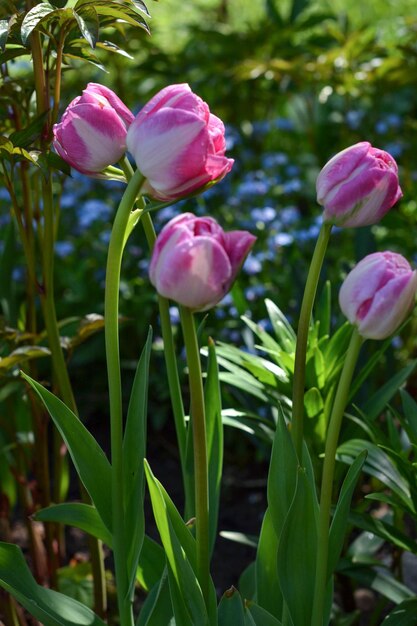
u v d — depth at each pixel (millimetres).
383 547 1566
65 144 964
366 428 1229
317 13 2602
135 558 1026
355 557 1309
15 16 1084
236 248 884
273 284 2105
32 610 1028
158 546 1129
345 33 2523
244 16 3967
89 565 1453
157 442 2029
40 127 1147
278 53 2588
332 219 947
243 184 2377
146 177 917
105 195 2541
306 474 1029
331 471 947
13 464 1536
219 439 1119
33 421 1331
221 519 1752
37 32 1136
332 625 1312
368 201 937
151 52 2547
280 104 2930
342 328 1284
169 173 905
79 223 2348
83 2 1062
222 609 1018
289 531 982
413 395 1847
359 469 986
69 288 2273
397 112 2820
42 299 1194
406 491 1198
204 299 887
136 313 2090
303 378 993
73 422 1042
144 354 1048
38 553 1459
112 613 1437
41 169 1135
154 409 2033
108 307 963
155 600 1034
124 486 1049
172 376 1117
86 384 2150
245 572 1252
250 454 1962
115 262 952
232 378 1314
